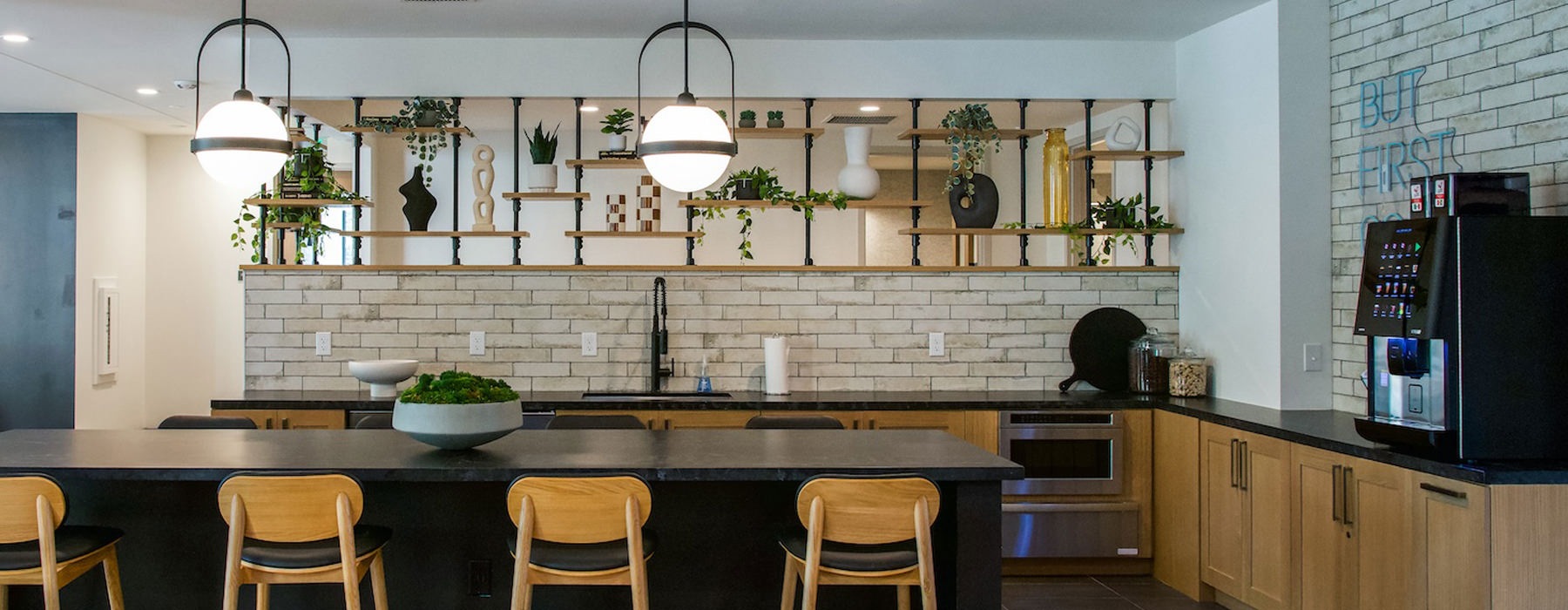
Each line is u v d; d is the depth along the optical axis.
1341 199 4.68
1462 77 4.01
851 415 5.01
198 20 4.95
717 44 5.38
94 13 4.84
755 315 5.57
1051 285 5.64
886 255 9.41
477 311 5.50
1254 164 4.87
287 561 2.93
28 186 7.57
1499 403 3.18
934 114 6.31
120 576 3.42
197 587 3.42
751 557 3.50
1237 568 4.33
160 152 8.64
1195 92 5.38
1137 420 5.06
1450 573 3.13
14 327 7.60
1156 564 5.04
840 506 2.91
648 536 3.14
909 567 3.00
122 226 8.21
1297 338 4.69
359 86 5.31
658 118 3.60
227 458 3.20
